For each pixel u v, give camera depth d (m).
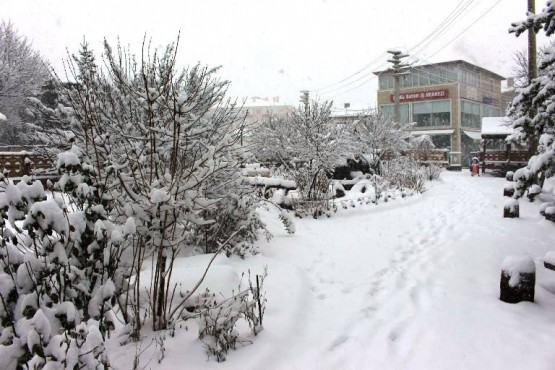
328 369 3.52
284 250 7.21
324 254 7.20
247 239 6.89
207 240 6.11
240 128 4.93
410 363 3.66
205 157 3.80
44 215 2.73
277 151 16.31
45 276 2.76
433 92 46.94
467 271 6.34
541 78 7.70
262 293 4.91
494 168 27.81
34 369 2.25
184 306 4.10
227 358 3.52
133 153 4.12
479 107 50.88
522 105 8.16
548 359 3.69
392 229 9.47
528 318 4.56
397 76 32.97
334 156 12.79
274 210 10.48
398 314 4.72
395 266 6.64
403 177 17.17
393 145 20.55
